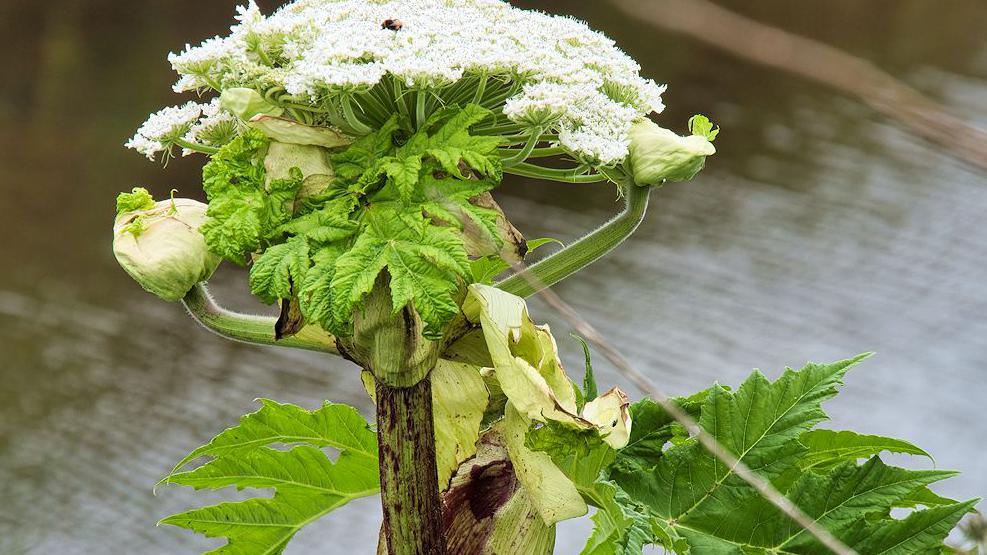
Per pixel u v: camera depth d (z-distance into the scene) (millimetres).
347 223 1879
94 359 11023
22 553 8008
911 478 1960
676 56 18562
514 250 1906
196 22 21344
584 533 8078
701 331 11922
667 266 13500
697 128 1954
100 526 8469
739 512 1982
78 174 15305
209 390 10617
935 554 1938
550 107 1864
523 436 1961
